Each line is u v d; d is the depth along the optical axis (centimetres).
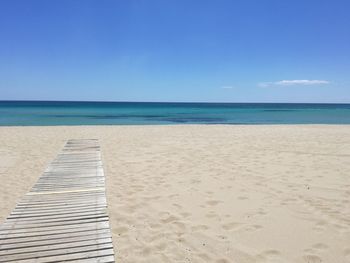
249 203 524
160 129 1789
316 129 1798
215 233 415
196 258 353
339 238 394
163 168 773
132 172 733
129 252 367
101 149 1050
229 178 676
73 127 1853
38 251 354
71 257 343
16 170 762
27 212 474
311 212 481
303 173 713
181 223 446
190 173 722
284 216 467
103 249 362
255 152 988
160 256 358
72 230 411
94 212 476
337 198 543
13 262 331
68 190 589
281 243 385
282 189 596
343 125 2103
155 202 532
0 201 542
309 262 342
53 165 798
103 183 636
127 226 437
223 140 1290
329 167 770
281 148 1064
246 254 360
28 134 1467
